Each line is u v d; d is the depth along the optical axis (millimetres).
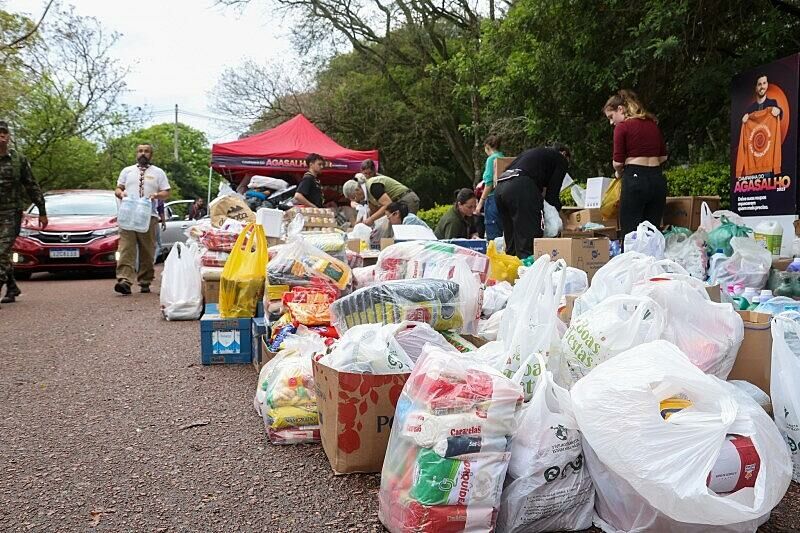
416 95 25422
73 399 3984
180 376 4480
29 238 10617
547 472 2336
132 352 5195
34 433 3414
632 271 3545
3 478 2871
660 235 4973
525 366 2625
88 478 2875
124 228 8281
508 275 5133
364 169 10641
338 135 26891
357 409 2812
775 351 2854
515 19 10250
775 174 6707
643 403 2225
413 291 3502
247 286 4879
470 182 26562
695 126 10062
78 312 7195
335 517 2527
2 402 3928
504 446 2297
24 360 4949
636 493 2283
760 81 6871
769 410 2957
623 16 8742
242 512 2568
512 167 6215
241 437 3344
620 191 6043
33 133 19266
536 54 9719
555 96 10016
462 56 16688
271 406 3260
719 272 4855
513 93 10453
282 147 12797
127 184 8508
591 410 2314
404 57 25031
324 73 26656
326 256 4668
